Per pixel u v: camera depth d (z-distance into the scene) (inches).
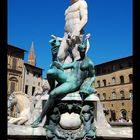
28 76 2615.7
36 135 279.1
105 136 293.4
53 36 408.8
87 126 280.7
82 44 314.8
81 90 290.7
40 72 2785.4
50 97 284.0
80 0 473.1
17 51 2495.1
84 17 458.0
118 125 477.7
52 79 295.9
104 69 3014.3
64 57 432.1
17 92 402.3
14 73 2453.2
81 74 299.3
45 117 296.4
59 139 276.7
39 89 427.8
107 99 2933.1
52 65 296.8
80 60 311.7
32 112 376.5
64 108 285.3
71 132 280.5
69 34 434.3
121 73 2815.0
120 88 2810.0
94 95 297.3
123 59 2805.1
